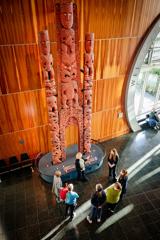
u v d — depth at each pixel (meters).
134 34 7.08
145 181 6.97
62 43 5.51
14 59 5.85
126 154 8.32
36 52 6.03
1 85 6.05
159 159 8.02
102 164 7.84
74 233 5.37
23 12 5.34
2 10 5.11
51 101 6.07
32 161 7.84
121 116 8.91
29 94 6.58
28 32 5.64
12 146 7.23
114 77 7.69
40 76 6.46
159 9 7.01
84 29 6.20
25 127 7.09
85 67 6.11
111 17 6.36
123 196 6.41
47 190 6.71
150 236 5.30
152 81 10.84
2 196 6.54
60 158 7.31
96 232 5.38
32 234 5.38
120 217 5.76
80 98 6.62
